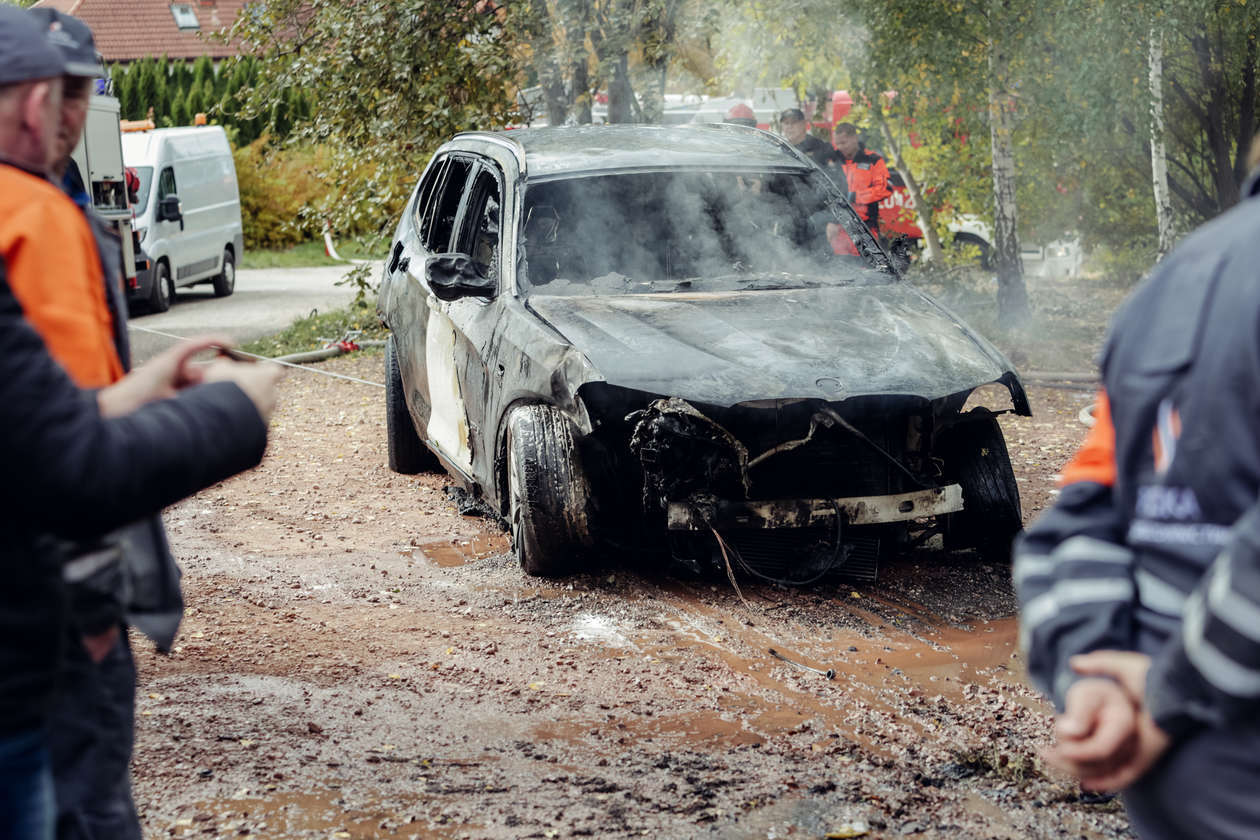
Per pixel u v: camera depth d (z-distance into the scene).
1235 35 13.35
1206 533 1.58
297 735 4.22
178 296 20.58
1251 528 1.44
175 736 4.17
